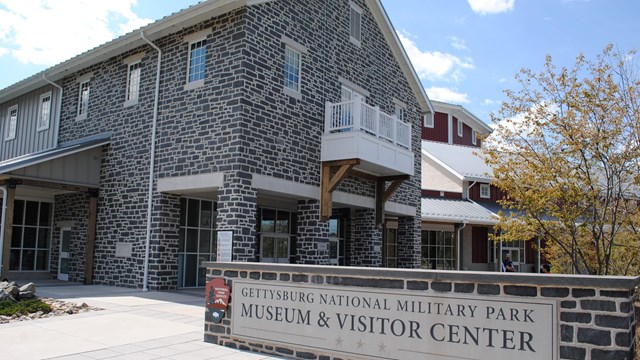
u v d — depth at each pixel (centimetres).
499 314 574
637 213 1116
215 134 1390
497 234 2625
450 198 2736
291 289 738
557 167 1083
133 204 1584
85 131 1819
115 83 1731
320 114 1616
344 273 688
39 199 1950
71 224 1852
